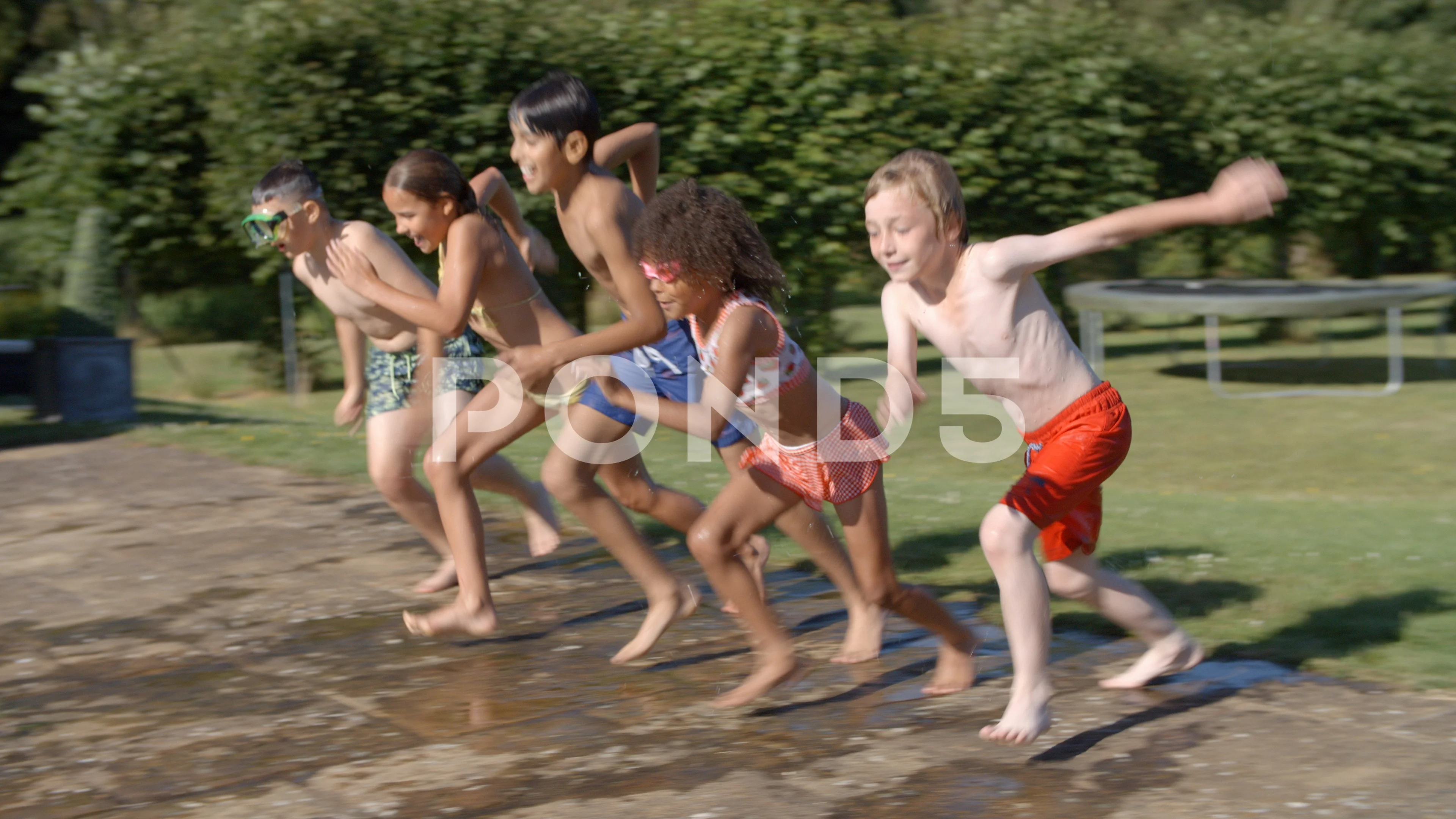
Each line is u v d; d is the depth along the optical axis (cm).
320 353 1299
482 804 263
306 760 291
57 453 784
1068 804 255
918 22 1295
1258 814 247
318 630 403
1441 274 2245
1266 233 1574
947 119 1244
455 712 322
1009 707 285
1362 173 1480
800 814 254
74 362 954
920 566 465
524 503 469
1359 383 1245
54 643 394
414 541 529
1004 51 1269
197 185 1151
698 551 312
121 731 314
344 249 402
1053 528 308
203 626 410
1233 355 1543
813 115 1152
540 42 1085
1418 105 1460
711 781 272
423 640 391
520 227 433
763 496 312
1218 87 1429
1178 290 1284
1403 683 321
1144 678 324
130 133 1139
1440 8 2242
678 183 313
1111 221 275
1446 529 509
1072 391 294
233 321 1714
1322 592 406
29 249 1184
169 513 593
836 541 355
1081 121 1296
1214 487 705
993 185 1262
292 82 1066
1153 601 324
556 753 291
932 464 791
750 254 307
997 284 284
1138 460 811
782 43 1142
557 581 463
